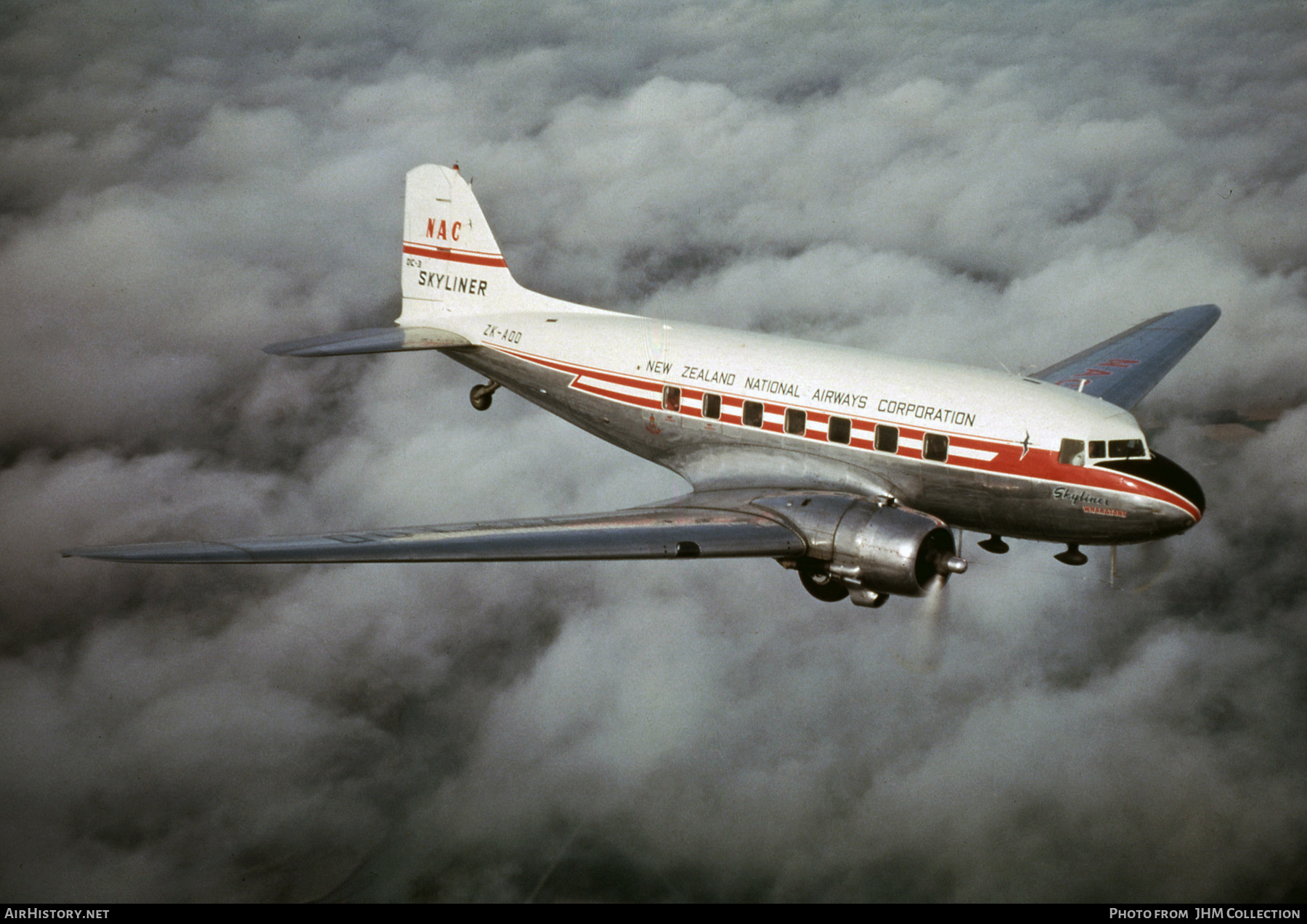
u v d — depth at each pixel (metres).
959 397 16.20
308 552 14.08
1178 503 15.16
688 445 19.27
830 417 17.19
